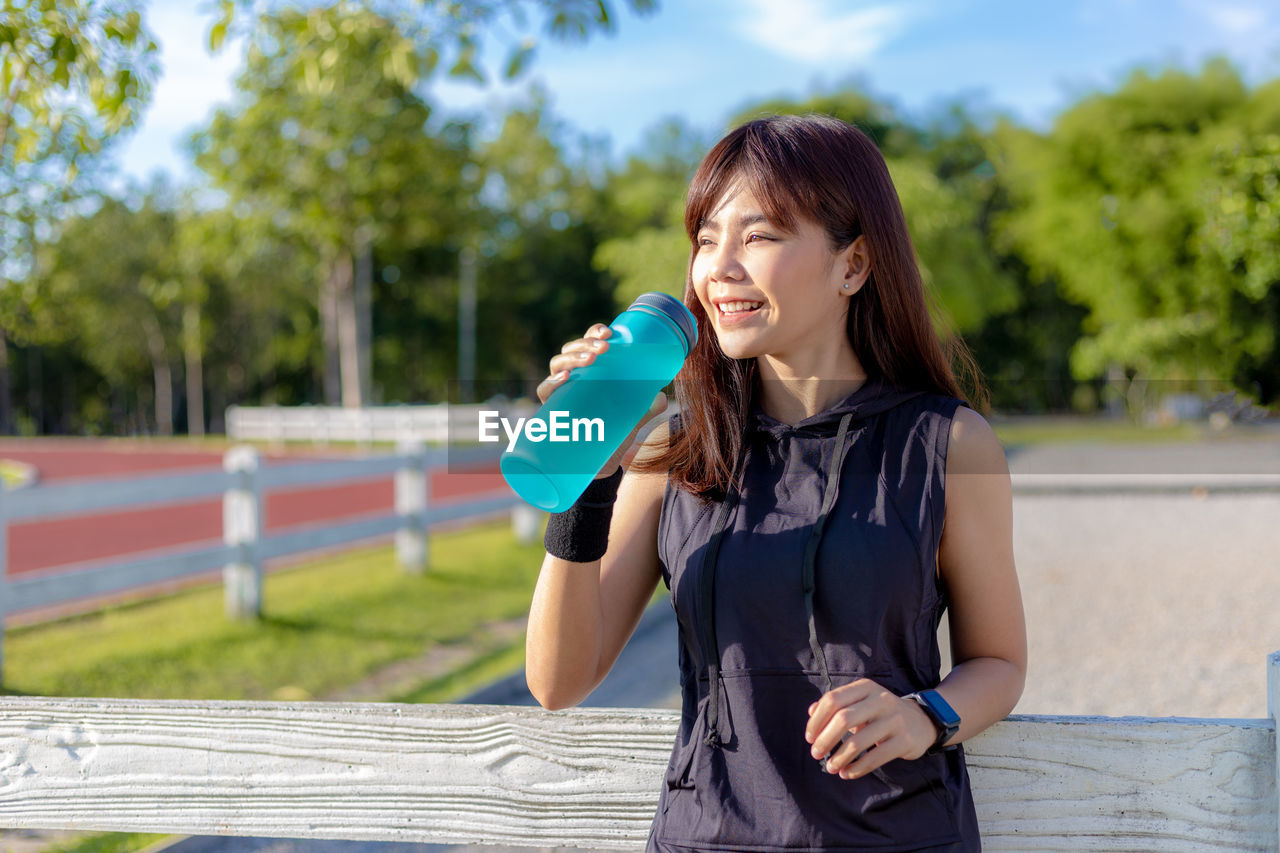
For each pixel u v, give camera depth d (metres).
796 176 1.13
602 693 5.26
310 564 9.14
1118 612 6.77
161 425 53.41
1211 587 7.46
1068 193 28.86
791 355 1.24
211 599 7.33
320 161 29.77
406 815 1.44
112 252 44.31
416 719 1.44
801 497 1.16
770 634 1.13
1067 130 28.42
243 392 58.03
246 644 6.02
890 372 1.24
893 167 24.64
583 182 50.09
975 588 1.16
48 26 3.87
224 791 1.49
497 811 1.42
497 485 15.67
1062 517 11.45
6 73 4.02
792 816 1.10
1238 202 17.45
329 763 1.47
